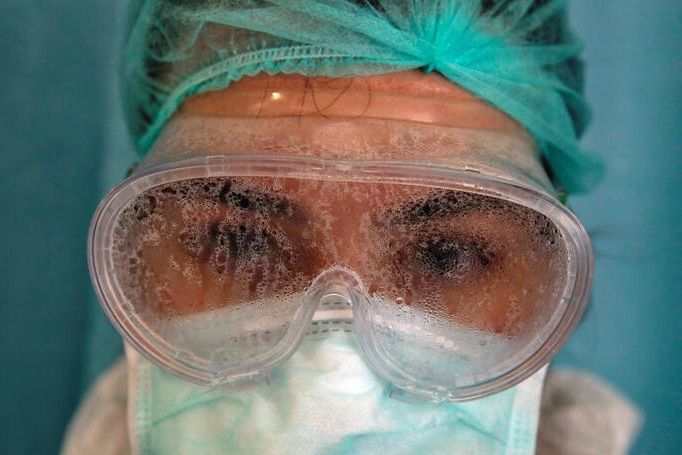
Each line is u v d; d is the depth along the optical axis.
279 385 0.83
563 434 1.17
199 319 0.77
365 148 0.66
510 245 0.71
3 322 1.47
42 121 1.42
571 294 0.72
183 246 0.74
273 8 0.67
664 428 1.37
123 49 1.00
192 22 0.70
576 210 1.44
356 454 0.83
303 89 0.68
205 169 0.65
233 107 0.70
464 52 0.69
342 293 0.75
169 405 0.89
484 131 0.71
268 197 0.69
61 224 1.45
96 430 1.13
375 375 0.82
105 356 1.48
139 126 0.99
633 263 1.43
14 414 1.47
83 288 1.48
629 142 1.43
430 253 0.72
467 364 0.77
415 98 0.69
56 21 1.39
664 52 1.41
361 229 0.71
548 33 0.82
